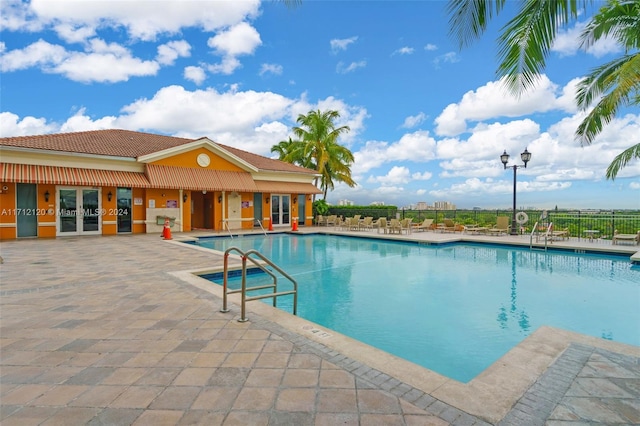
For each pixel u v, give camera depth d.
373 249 16.14
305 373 3.45
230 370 3.52
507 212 22.23
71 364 3.65
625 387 3.15
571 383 3.22
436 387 3.17
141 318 5.12
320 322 6.64
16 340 4.29
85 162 17.56
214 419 2.70
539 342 4.19
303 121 33.44
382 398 2.99
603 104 10.42
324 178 33.31
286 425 2.62
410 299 8.12
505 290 8.87
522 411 2.79
